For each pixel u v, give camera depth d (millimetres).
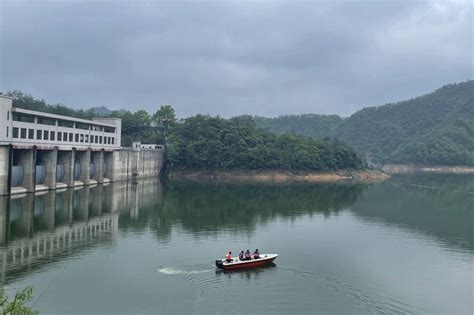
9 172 105500
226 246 71688
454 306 48344
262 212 107938
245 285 52406
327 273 58438
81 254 63625
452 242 78875
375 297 50125
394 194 157375
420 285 54938
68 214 92750
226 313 44062
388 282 55625
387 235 84188
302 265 61875
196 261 62031
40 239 71250
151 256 64062
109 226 83375
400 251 71812
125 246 69062
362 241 78500
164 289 50500
